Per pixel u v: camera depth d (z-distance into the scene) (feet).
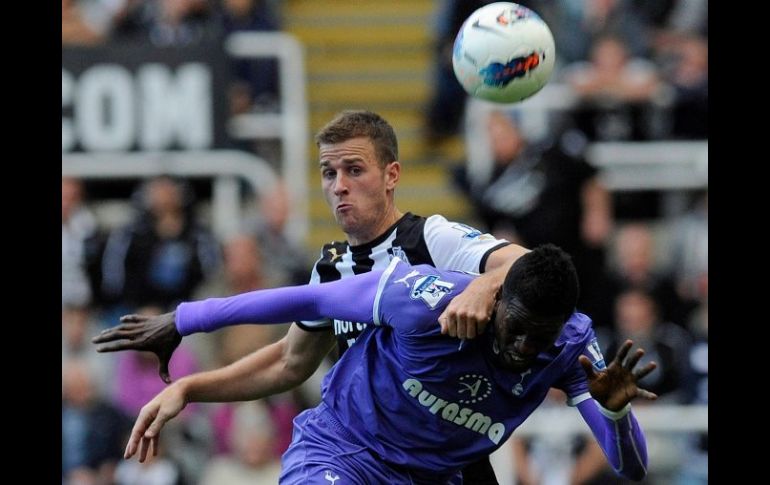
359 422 64.49
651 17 145.89
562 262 57.98
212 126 134.72
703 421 112.47
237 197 134.92
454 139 151.43
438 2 161.79
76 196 132.87
